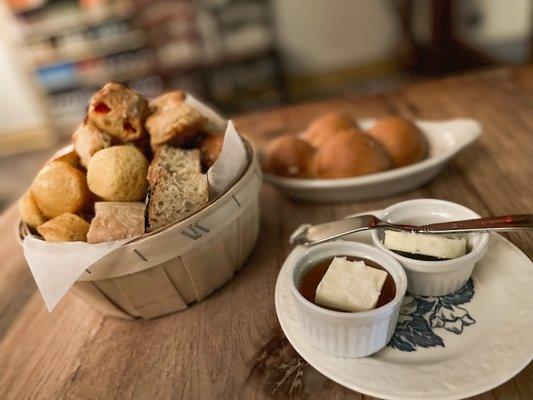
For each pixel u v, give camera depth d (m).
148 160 0.69
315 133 0.92
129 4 3.28
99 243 0.53
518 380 0.46
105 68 3.60
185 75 3.60
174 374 0.55
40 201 0.61
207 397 0.51
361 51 3.83
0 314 0.73
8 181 3.34
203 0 3.38
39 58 3.59
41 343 0.65
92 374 0.58
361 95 1.36
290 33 3.76
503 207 0.74
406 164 0.83
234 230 0.62
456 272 0.53
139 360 0.58
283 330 0.54
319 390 0.49
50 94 3.82
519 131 0.97
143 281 0.57
